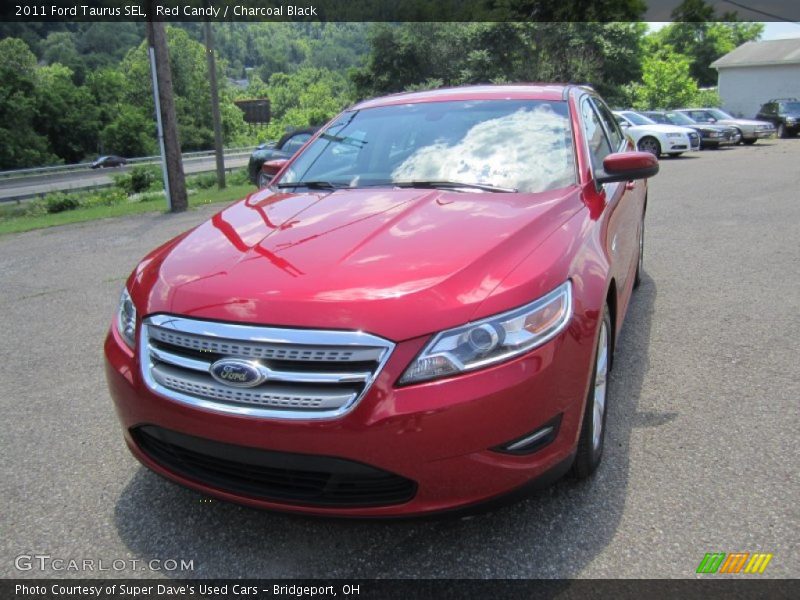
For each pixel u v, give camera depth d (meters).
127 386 2.49
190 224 11.21
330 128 4.16
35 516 2.80
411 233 2.65
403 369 2.12
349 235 2.69
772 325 4.61
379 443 2.11
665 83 40.91
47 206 23.61
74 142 82.50
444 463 2.14
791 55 42.69
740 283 5.67
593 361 2.50
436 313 2.16
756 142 26.86
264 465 2.23
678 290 5.54
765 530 2.46
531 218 2.75
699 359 4.07
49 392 4.13
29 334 5.36
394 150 3.68
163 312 2.41
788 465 2.87
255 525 2.68
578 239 2.71
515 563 2.37
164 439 2.43
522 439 2.22
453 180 3.34
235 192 17.91
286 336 2.17
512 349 2.19
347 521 2.25
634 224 4.49
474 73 34.31
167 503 2.86
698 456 2.97
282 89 122.31
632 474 2.86
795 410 3.36
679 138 19.77
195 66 91.81
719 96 45.34
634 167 3.24
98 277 7.36
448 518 2.22
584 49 34.88
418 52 37.12
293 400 2.16
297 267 2.44
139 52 94.62
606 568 2.31
